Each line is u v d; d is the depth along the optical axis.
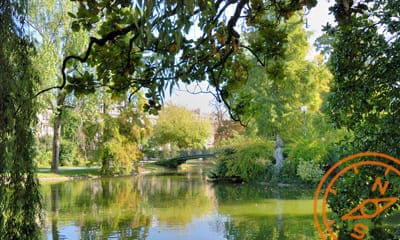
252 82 14.65
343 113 3.02
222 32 2.24
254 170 15.16
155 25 1.72
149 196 11.64
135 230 6.88
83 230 6.89
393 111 2.77
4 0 3.34
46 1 11.05
